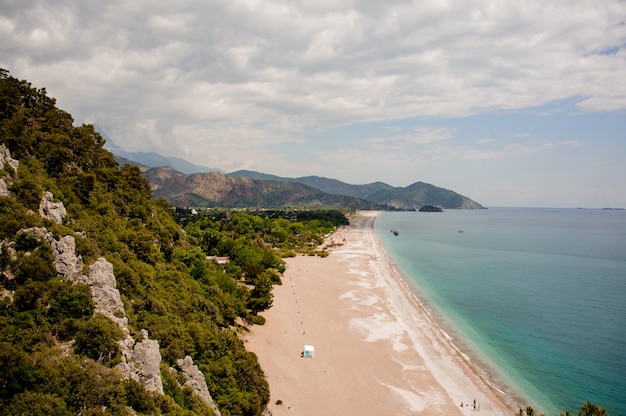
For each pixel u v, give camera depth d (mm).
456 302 90688
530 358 60406
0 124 58156
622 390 50906
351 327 70688
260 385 43188
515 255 165625
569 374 55312
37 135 60719
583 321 77125
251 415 39000
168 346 38219
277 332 65312
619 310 84250
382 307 83500
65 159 61031
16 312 30672
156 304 43844
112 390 26875
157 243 71562
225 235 142625
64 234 40688
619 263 144625
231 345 47344
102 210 60281
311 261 135875
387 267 131125
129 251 53156
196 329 44750
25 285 32094
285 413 43125
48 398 24266
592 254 169250
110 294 36250
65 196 54562
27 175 48969
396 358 58906
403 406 46406
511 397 49281
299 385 49312
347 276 113562
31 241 35719
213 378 40406
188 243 95938
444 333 70312
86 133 76000
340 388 49531
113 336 31453
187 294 54344
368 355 59406
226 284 73938
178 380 35375
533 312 83000
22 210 39531
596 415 33719
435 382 52312
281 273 109562
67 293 33062
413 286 106062
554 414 46000
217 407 37219
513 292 100188
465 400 48188
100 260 38094
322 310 79188
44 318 31047
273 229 184250
